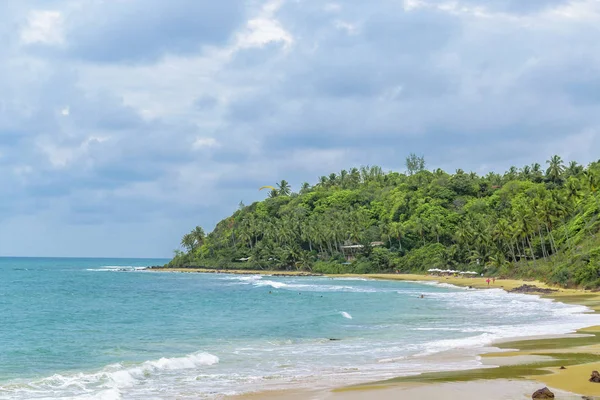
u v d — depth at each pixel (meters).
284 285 116.50
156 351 31.67
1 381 23.72
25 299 79.62
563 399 17.23
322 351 30.59
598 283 76.44
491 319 45.28
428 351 29.38
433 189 188.38
